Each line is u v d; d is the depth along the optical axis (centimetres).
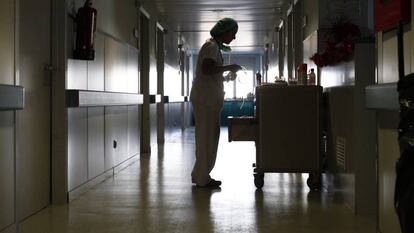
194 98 462
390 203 237
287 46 734
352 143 349
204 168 459
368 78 336
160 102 948
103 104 454
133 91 652
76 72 405
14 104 259
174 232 299
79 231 302
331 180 422
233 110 1638
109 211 357
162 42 951
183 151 796
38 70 353
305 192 432
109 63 516
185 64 1423
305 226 312
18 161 285
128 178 514
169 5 790
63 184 383
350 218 332
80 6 423
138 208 367
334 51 388
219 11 848
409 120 172
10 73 269
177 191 438
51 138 380
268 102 434
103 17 493
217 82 465
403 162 169
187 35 1200
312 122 431
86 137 438
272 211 356
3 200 263
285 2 758
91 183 454
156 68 888
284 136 433
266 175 537
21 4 321
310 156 432
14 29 274
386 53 236
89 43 402
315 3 482
